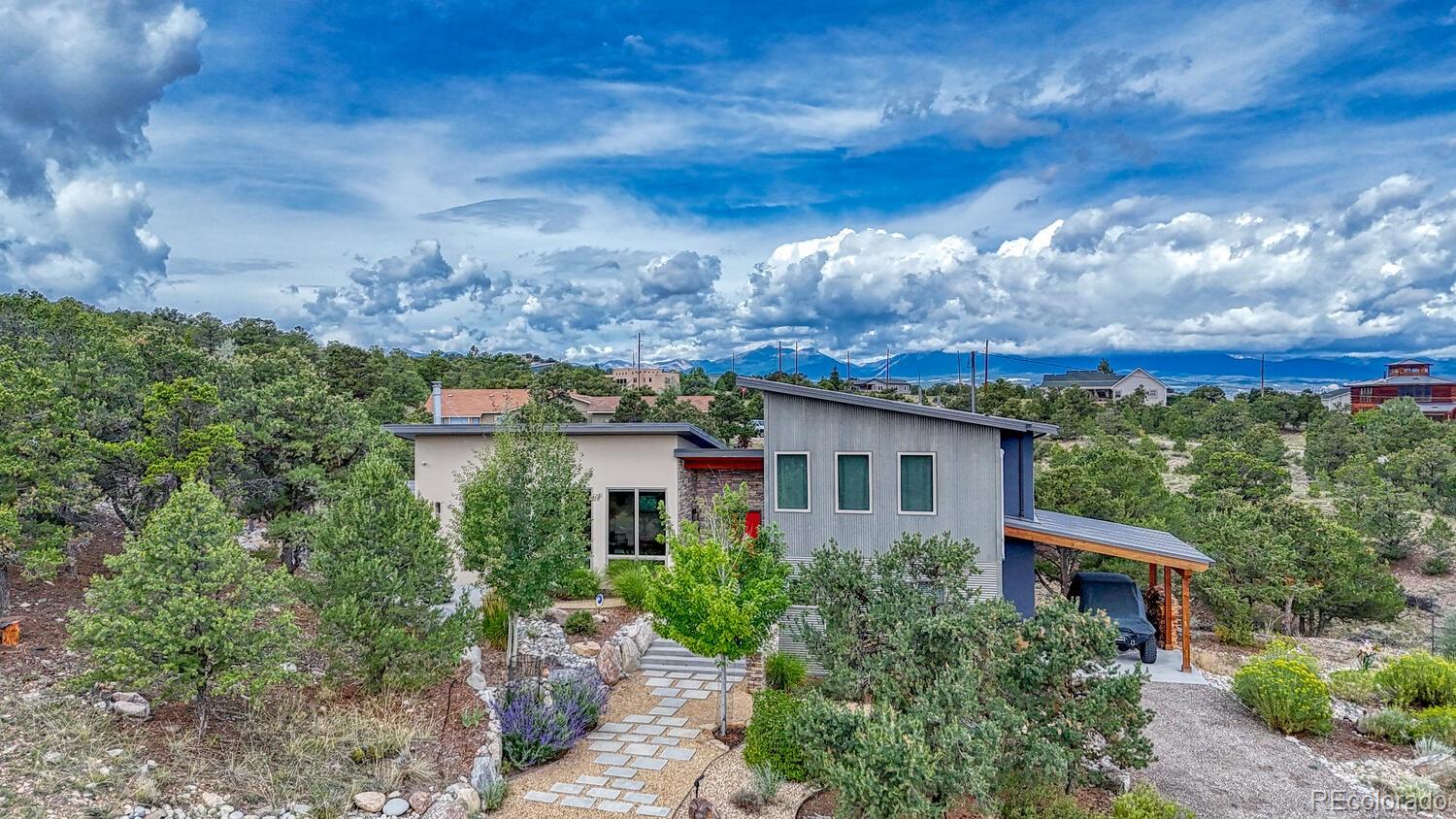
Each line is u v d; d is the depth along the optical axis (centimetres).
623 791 1257
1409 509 4294
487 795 1187
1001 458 1783
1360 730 1549
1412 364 11981
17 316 3006
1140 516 2891
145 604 1079
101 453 1534
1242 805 1231
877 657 1209
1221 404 8981
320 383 1962
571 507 1584
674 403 7106
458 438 2314
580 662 1709
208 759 1090
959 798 1151
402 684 1325
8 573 1563
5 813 880
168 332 3506
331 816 1036
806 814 1183
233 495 1742
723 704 1480
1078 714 1139
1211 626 2564
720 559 1450
